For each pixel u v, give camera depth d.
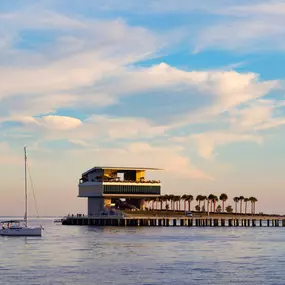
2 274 98.88
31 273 100.06
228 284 91.44
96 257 122.62
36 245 151.75
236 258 122.25
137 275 98.62
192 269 105.50
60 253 130.50
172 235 195.88
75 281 93.00
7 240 170.62
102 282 92.38
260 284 91.62
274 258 122.44
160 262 114.69
